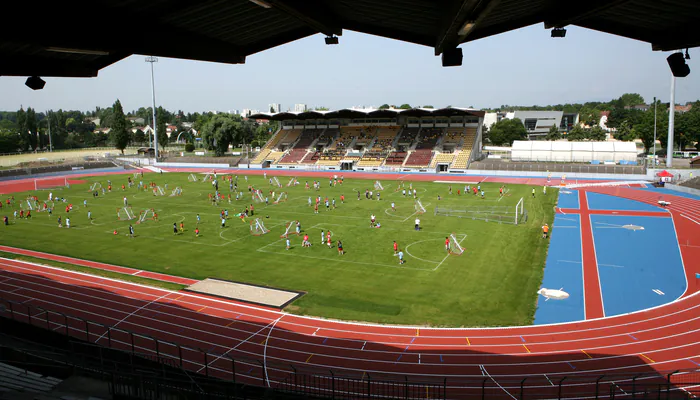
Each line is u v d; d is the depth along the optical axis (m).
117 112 145.12
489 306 31.94
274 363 25.06
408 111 108.62
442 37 14.34
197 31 14.41
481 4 10.70
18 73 14.04
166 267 41.44
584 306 31.55
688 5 12.40
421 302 32.91
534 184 87.38
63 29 10.90
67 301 33.91
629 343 26.25
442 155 110.81
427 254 43.88
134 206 70.75
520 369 23.84
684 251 43.25
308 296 34.41
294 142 131.88
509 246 46.09
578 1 13.20
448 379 22.98
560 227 53.44
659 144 154.50
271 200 74.06
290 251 45.72
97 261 43.38
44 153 160.38
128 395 18.75
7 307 32.62
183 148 190.88
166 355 25.98
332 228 54.75
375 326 29.39
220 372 24.28
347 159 117.94
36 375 20.59
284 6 11.58
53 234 53.81
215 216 62.66
